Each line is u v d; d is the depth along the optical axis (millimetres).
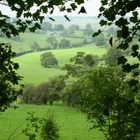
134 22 7535
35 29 8953
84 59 84875
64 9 8422
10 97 10695
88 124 85750
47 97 114375
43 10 8492
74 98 99062
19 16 8555
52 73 175125
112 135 20266
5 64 10039
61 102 119938
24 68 187875
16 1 8266
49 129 46875
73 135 74125
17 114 97438
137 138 15375
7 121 87312
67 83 104625
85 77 24922
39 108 108688
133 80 7707
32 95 116125
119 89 21688
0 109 10797
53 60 193750
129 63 7434
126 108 7895
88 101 23281
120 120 18406
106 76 23344
